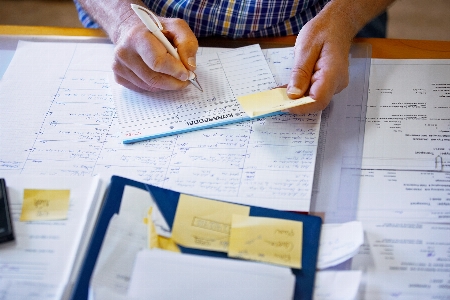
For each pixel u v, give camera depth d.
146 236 0.51
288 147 0.61
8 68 0.75
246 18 0.78
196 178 0.58
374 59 0.72
